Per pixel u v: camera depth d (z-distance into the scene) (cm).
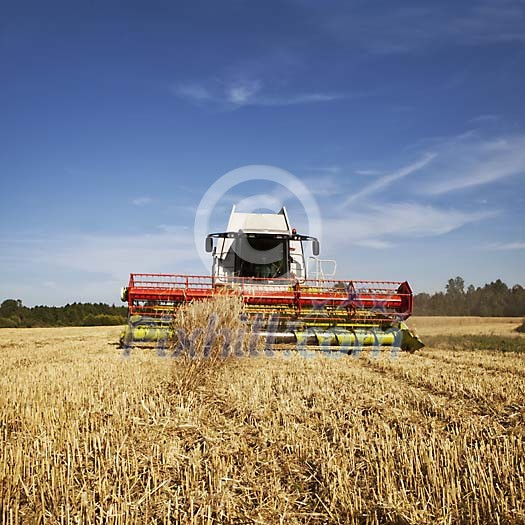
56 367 1120
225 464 501
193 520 399
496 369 1101
